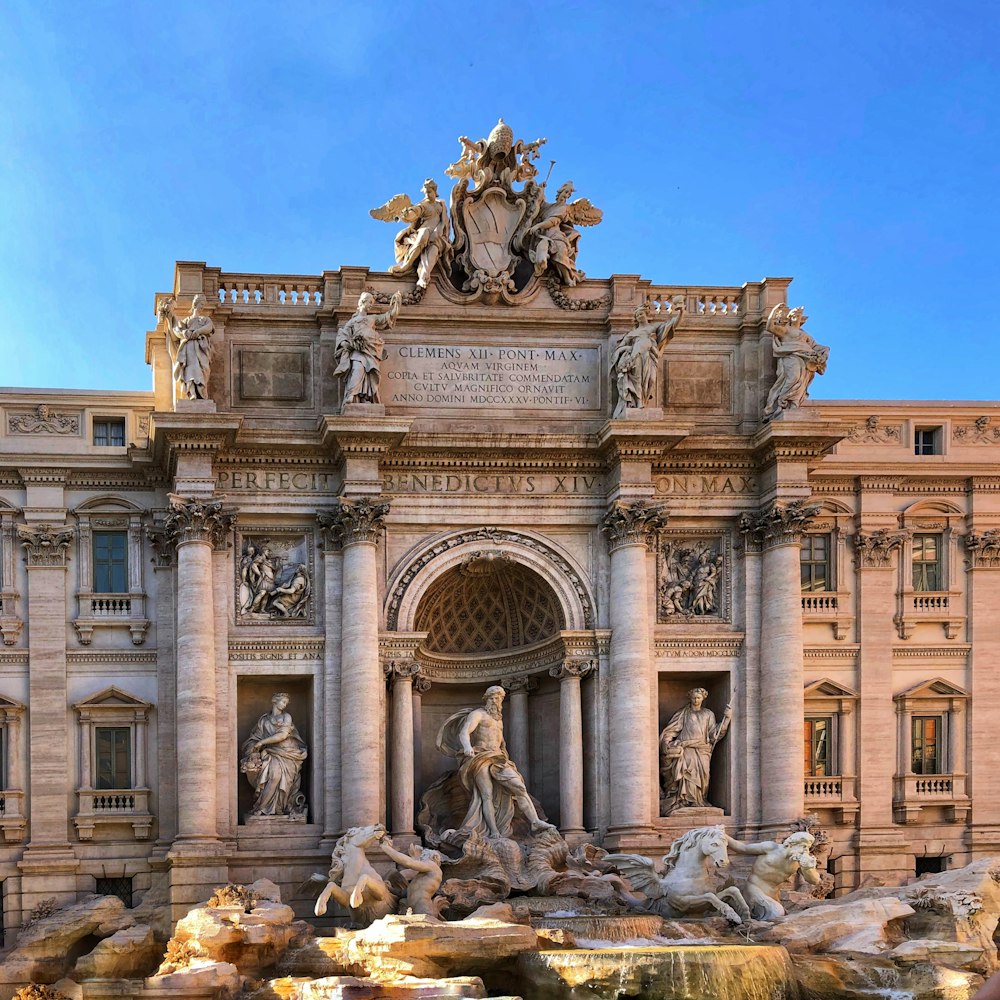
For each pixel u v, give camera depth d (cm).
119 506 4991
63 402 5016
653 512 4912
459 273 5091
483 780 4684
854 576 5441
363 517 4747
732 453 5084
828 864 5269
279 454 4838
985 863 4375
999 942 4222
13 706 4788
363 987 3294
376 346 4806
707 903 4234
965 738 5403
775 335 5100
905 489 5488
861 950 3903
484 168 5078
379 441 4744
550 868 4525
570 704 4931
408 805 4778
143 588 4972
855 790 5312
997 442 5578
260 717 4881
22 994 3584
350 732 4694
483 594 5178
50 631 4878
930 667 5431
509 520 4991
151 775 4875
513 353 5066
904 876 5266
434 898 4191
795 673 4959
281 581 4862
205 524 4666
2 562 4900
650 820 4828
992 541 5447
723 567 5138
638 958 3544
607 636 4953
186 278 4866
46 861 4750
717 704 5159
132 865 4819
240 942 3700
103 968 4106
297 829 4741
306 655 4819
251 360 4922
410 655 4856
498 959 3622
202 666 4619
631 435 4831
